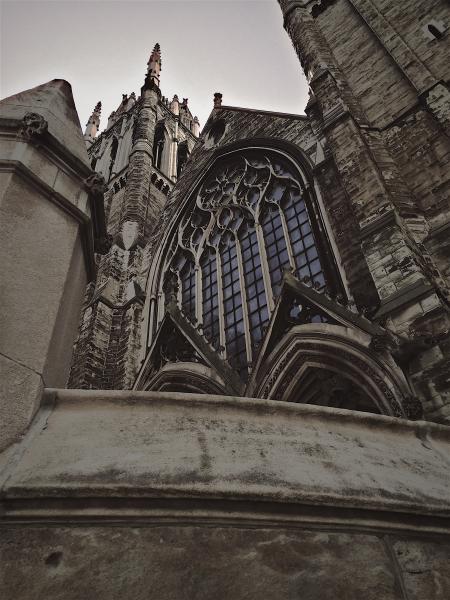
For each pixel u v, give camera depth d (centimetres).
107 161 4475
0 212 412
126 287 2266
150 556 243
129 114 4972
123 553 241
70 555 235
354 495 293
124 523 254
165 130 4484
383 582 262
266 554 258
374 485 313
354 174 1397
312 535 275
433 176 1346
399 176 1404
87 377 1814
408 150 1474
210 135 2697
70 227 487
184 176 2689
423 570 275
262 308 1571
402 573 270
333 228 1461
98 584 227
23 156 468
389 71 1834
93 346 1925
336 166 1547
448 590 269
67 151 519
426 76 1656
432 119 1502
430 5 1934
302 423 380
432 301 909
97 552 239
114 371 1858
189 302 1939
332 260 1395
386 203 1220
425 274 1023
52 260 438
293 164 1889
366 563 269
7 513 243
